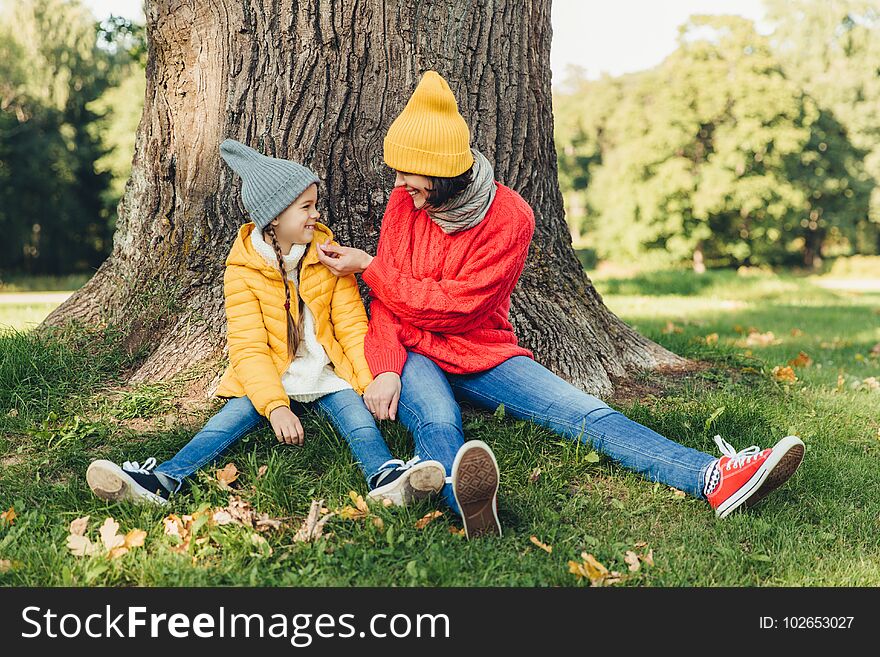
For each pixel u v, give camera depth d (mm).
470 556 2418
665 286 15812
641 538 2615
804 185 33156
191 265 3717
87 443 3086
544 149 3941
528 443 3043
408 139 2754
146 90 3992
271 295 2934
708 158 29859
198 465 2746
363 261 3018
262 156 2936
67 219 31062
